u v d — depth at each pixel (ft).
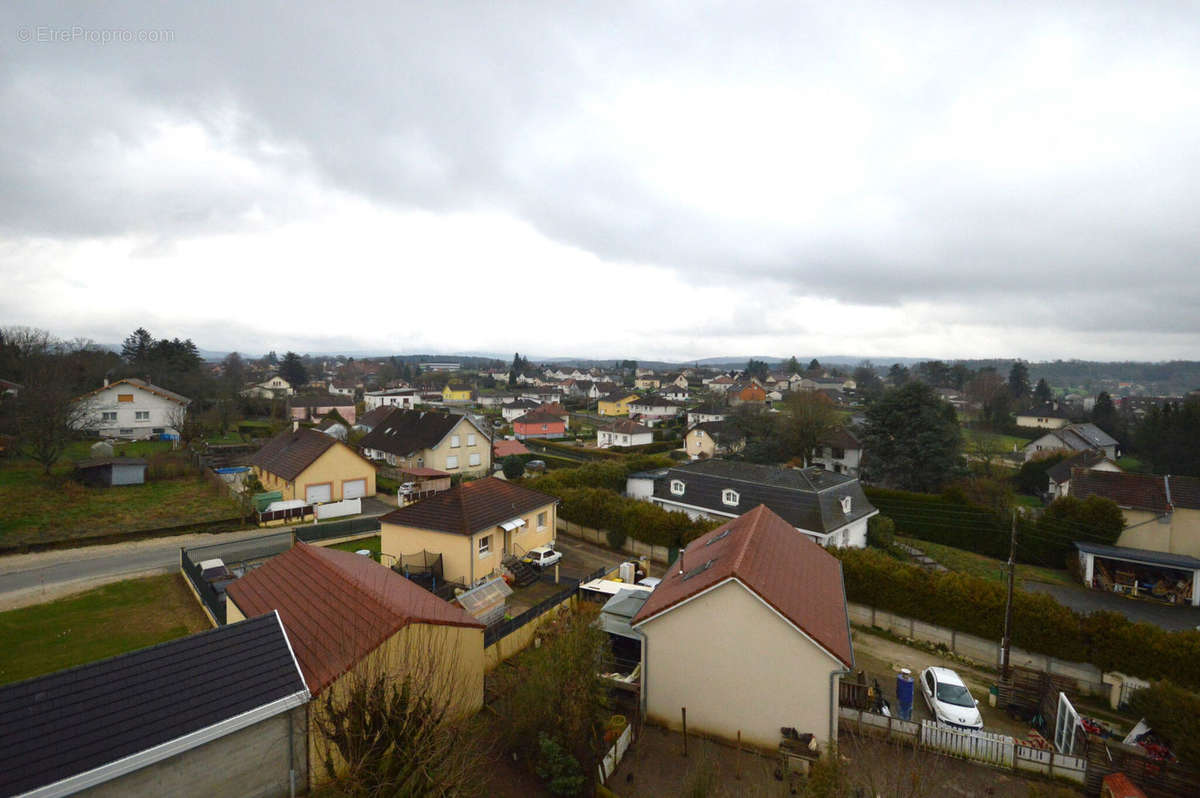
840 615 60.29
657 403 407.44
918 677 73.77
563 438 313.94
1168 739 52.24
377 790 32.60
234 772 38.27
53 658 64.80
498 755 48.67
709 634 56.03
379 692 36.24
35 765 31.32
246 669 41.11
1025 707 65.41
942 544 136.05
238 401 283.18
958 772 52.39
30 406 143.74
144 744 34.37
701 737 56.24
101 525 112.68
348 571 58.70
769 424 214.07
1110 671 70.95
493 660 65.72
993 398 329.31
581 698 47.83
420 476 165.89
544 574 97.55
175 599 81.87
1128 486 129.29
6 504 121.08
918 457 163.43
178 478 154.20
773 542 68.54
